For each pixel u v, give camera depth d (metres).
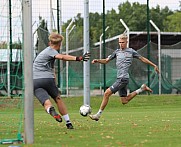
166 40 50.00
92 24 75.25
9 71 29.66
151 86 41.72
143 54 42.31
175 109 32.66
